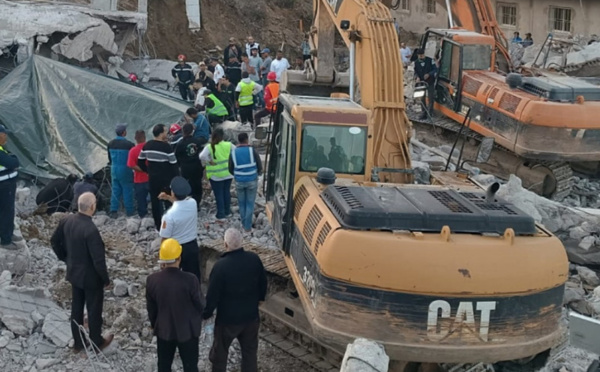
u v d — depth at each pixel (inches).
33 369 367.6
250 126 749.3
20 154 617.9
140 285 451.2
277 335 413.4
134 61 995.3
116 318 411.5
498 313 306.3
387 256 303.9
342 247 308.0
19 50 828.6
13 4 893.8
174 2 1162.6
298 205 367.2
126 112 652.7
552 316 318.3
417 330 304.7
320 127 380.8
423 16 1381.6
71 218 370.6
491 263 304.8
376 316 306.3
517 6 1248.8
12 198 446.9
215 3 1269.7
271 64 897.5
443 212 319.6
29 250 471.8
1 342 381.7
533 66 875.4
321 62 555.8
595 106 624.1
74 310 377.7
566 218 525.3
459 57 727.7
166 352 348.2
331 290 311.6
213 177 542.9
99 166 605.9
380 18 433.4
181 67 896.9
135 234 532.1
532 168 666.8
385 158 413.1
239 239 345.7
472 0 791.1
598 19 1133.7
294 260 366.6
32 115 637.3
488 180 574.2
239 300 344.8
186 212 403.2
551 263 313.9
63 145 619.8
